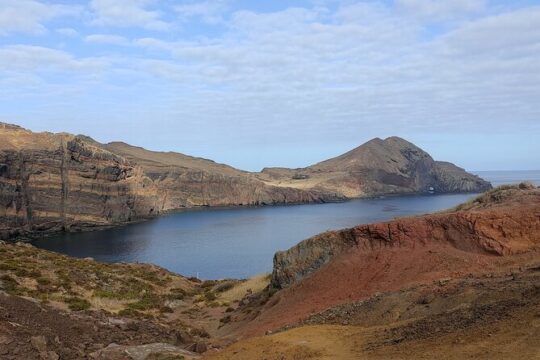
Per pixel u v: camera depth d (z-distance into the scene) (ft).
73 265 146.00
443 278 69.67
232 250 333.62
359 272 85.20
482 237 75.05
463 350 40.68
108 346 67.41
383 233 88.63
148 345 69.36
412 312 60.64
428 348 44.11
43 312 75.56
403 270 78.59
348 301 77.71
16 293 99.19
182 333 84.43
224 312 119.75
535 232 72.79
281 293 97.66
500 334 41.60
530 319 42.01
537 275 55.52
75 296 109.60
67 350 58.03
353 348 52.13
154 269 173.17
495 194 91.35
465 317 49.29
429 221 83.97
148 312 114.52
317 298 85.25
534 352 36.24
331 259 95.86
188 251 333.01
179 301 131.44
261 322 88.02
